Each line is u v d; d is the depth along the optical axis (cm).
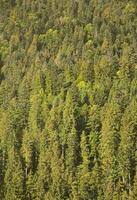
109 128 15962
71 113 17350
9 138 17225
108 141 15675
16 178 15012
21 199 14850
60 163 15150
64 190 14688
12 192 14888
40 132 17312
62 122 17462
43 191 14775
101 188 14512
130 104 16638
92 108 17462
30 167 16250
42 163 15450
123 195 13812
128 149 15125
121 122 16175
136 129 15738
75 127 17150
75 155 16025
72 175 15025
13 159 15525
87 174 14775
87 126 17300
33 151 16550
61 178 14800
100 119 17188
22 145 16825
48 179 15175
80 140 16725
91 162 15838
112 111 16362
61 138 16750
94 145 16238
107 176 14950
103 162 15262
